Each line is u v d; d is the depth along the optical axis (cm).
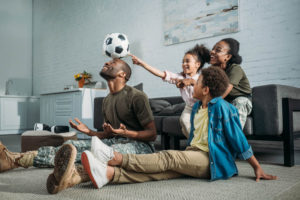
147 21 417
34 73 664
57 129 350
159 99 335
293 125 200
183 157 127
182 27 366
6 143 353
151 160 123
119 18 461
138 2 431
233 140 130
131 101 144
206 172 133
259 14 300
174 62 380
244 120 188
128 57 441
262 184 127
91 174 114
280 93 187
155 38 405
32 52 671
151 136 142
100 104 331
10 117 564
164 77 214
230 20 321
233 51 200
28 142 217
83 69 527
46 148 158
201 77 141
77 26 545
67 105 451
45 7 633
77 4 546
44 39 634
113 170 120
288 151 181
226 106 133
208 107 136
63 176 107
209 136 131
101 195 108
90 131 152
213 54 201
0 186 126
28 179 140
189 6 359
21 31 657
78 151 150
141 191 114
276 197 106
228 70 197
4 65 630
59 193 112
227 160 133
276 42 288
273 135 190
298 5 274
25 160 153
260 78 299
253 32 305
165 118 252
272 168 174
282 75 283
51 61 610
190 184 126
